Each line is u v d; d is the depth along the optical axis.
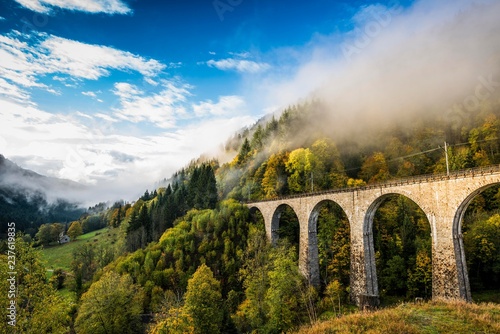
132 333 36.38
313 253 43.94
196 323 31.45
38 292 19.58
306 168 63.44
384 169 63.72
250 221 57.59
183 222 57.97
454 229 26.61
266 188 67.94
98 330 34.50
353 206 36.84
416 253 41.72
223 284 44.94
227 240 50.53
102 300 35.47
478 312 16.94
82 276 58.59
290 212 57.16
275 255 38.72
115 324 35.12
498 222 40.94
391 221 48.91
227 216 56.12
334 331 15.21
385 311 17.92
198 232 53.66
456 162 55.16
